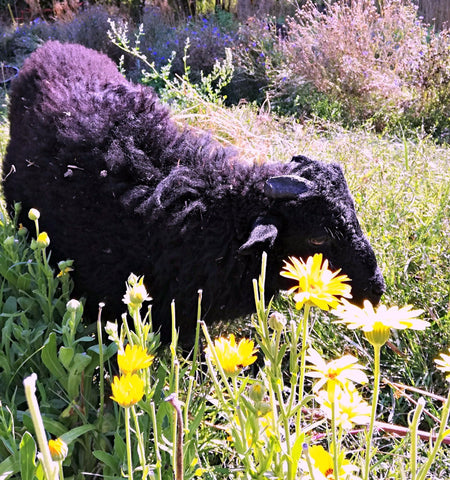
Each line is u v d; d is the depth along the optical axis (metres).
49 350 2.38
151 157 3.33
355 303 3.29
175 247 3.13
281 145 5.55
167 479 2.19
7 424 2.39
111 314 3.32
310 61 8.57
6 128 6.04
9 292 3.20
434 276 3.84
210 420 2.83
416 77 8.03
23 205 3.83
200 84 8.80
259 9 11.75
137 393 1.54
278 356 1.60
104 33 10.25
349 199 3.20
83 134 3.35
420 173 5.12
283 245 3.19
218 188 3.21
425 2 11.85
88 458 2.43
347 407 1.60
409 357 3.49
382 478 2.56
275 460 1.67
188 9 12.91
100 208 3.22
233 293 3.26
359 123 7.56
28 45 10.46
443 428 1.51
